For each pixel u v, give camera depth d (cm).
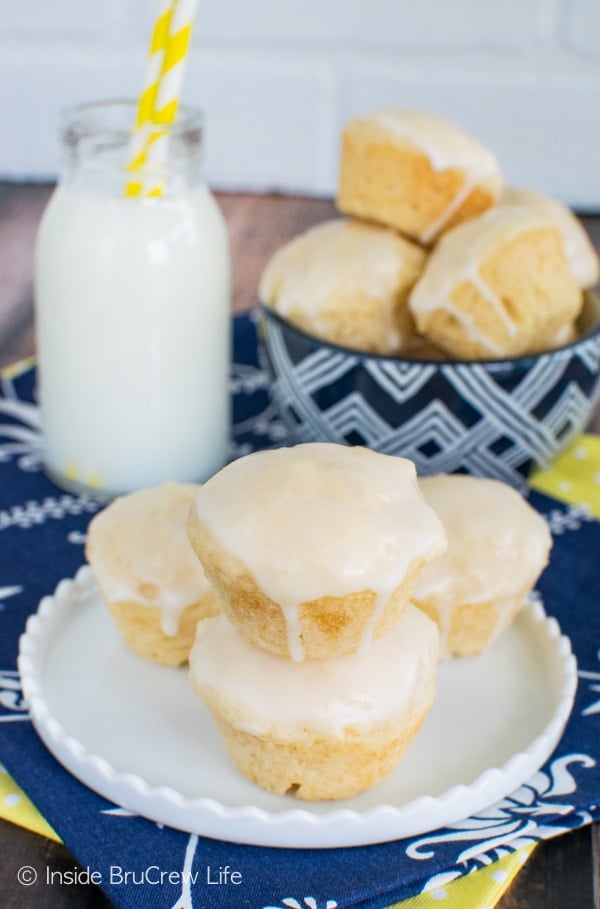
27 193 93
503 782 47
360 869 45
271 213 91
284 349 61
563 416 60
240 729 47
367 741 46
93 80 95
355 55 94
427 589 51
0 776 48
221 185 97
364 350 60
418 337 61
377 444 60
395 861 45
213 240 61
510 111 95
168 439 62
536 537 53
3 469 64
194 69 95
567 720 50
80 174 60
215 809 46
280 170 97
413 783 48
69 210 60
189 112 61
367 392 59
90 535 53
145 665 52
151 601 51
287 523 45
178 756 48
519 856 46
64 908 45
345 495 46
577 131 95
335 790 47
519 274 58
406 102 96
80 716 49
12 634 54
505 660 52
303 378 60
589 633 54
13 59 95
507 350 58
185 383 61
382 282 60
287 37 94
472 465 60
